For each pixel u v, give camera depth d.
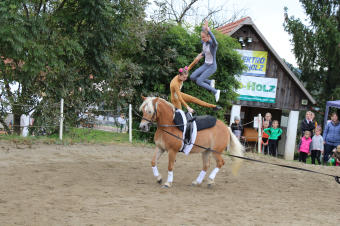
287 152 22.59
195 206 6.53
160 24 15.77
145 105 7.52
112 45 14.20
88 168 9.26
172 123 7.78
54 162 9.55
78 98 14.24
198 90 15.91
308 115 14.95
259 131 15.34
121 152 12.10
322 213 6.76
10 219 5.09
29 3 12.48
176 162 11.52
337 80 24.22
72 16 13.69
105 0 13.23
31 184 7.18
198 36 16.22
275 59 22.05
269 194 8.18
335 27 22.61
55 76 13.07
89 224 5.11
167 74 15.48
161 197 7.01
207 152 8.48
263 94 22.16
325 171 11.81
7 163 8.86
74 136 13.72
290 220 6.08
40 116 13.30
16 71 12.68
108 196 6.72
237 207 6.71
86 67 14.84
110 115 15.41
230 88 16.52
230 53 16.16
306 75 25.55
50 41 12.95
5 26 11.54
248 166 11.76
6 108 13.02
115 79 15.01
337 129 14.05
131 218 5.50
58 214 5.45
